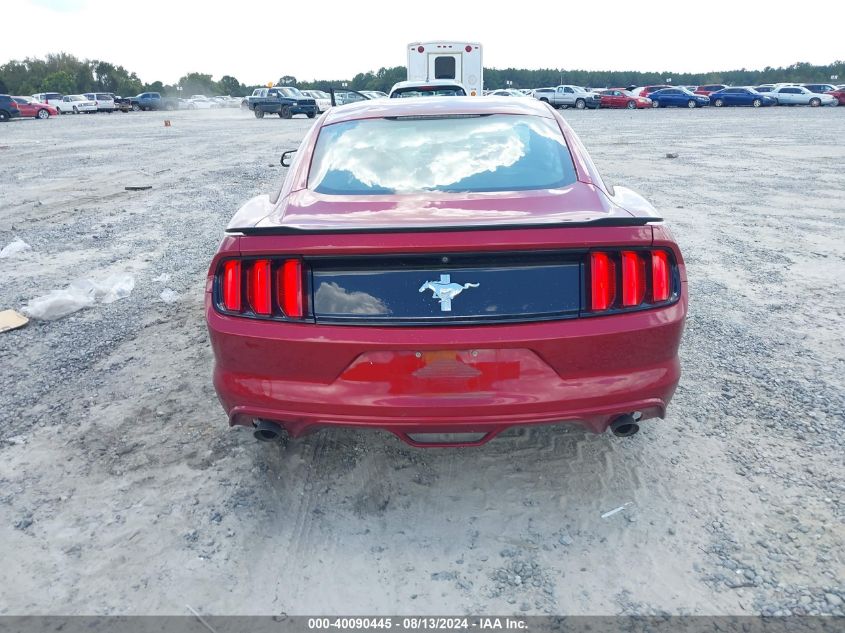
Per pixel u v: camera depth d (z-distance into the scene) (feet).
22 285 18.22
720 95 141.28
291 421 7.91
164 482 9.29
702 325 15.07
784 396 11.64
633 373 7.77
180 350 13.79
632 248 7.52
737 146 55.16
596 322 7.52
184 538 8.18
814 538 8.07
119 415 11.12
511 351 7.52
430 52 69.97
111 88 365.61
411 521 8.54
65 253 21.81
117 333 14.80
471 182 9.24
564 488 9.12
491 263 7.41
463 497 8.98
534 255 7.39
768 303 16.57
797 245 22.33
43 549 7.97
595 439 10.28
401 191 9.07
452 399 7.55
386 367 7.55
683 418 10.90
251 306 7.76
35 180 38.93
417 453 10.00
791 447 10.02
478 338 7.41
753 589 7.32
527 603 7.20
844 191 32.96
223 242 7.87
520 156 9.85
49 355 13.66
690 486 9.11
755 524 8.33
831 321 15.29
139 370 12.85
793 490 9.00
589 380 7.65
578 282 7.54
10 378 12.59
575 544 8.07
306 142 10.85
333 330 7.52
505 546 8.07
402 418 7.61
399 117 11.02
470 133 10.46
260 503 8.85
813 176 38.06
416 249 7.18
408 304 7.47
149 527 8.36
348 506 8.82
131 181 38.09
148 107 177.58
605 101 140.05
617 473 9.43
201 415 11.10
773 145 55.77
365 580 7.54
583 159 10.03
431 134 10.48
